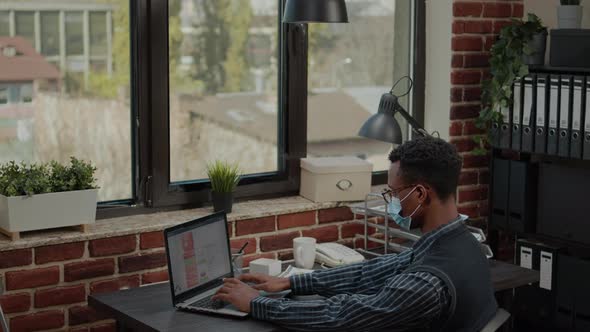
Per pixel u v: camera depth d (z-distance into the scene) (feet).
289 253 14.08
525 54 14.74
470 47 15.30
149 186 13.33
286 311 9.65
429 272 8.75
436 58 15.51
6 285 11.71
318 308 9.46
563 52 14.29
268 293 10.70
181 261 10.51
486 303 8.81
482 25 15.34
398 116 15.80
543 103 14.30
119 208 13.10
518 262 15.21
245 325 9.84
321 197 14.26
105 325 12.56
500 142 15.03
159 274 12.87
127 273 12.60
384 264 10.27
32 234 12.00
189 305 10.37
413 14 15.66
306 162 14.46
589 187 14.16
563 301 14.60
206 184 13.87
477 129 15.62
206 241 10.93
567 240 14.57
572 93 13.91
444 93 15.42
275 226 13.88
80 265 12.22
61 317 12.17
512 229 15.11
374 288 10.05
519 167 14.89
